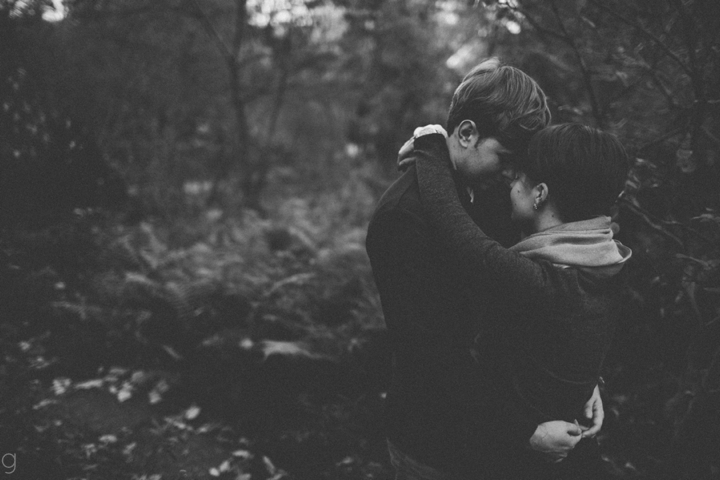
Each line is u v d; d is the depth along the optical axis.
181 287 4.00
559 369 1.28
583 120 2.51
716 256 1.95
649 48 2.09
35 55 5.39
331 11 7.10
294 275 4.36
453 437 1.34
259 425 3.12
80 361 3.61
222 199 7.26
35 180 5.12
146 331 3.86
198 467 2.79
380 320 3.54
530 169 1.35
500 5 2.44
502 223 1.55
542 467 1.37
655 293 2.34
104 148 5.93
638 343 2.56
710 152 2.09
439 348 1.29
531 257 1.31
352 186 7.96
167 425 3.07
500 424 1.28
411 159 1.51
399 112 7.05
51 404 3.13
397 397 1.46
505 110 1.35
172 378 3.45
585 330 1.26
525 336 1.31
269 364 3.42
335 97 8.55
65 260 4.57
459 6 5.59
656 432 2.38
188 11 6.58
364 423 3.06
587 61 2.39
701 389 1.95
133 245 4.86
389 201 1.38
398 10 6.47
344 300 4.00
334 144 9.73
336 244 5.14
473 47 5.27
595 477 1.48
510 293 1.23
